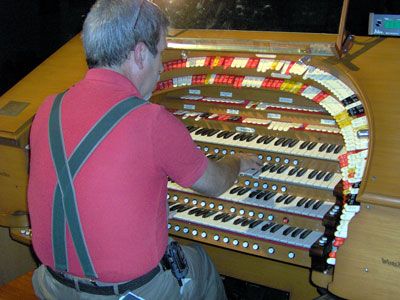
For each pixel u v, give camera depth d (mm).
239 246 2342
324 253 2107
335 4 2133
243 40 2152
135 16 1537
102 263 1526
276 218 2334
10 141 2465
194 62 2455
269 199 2352
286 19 2242
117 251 1514
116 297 1622
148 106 1514
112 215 1478
